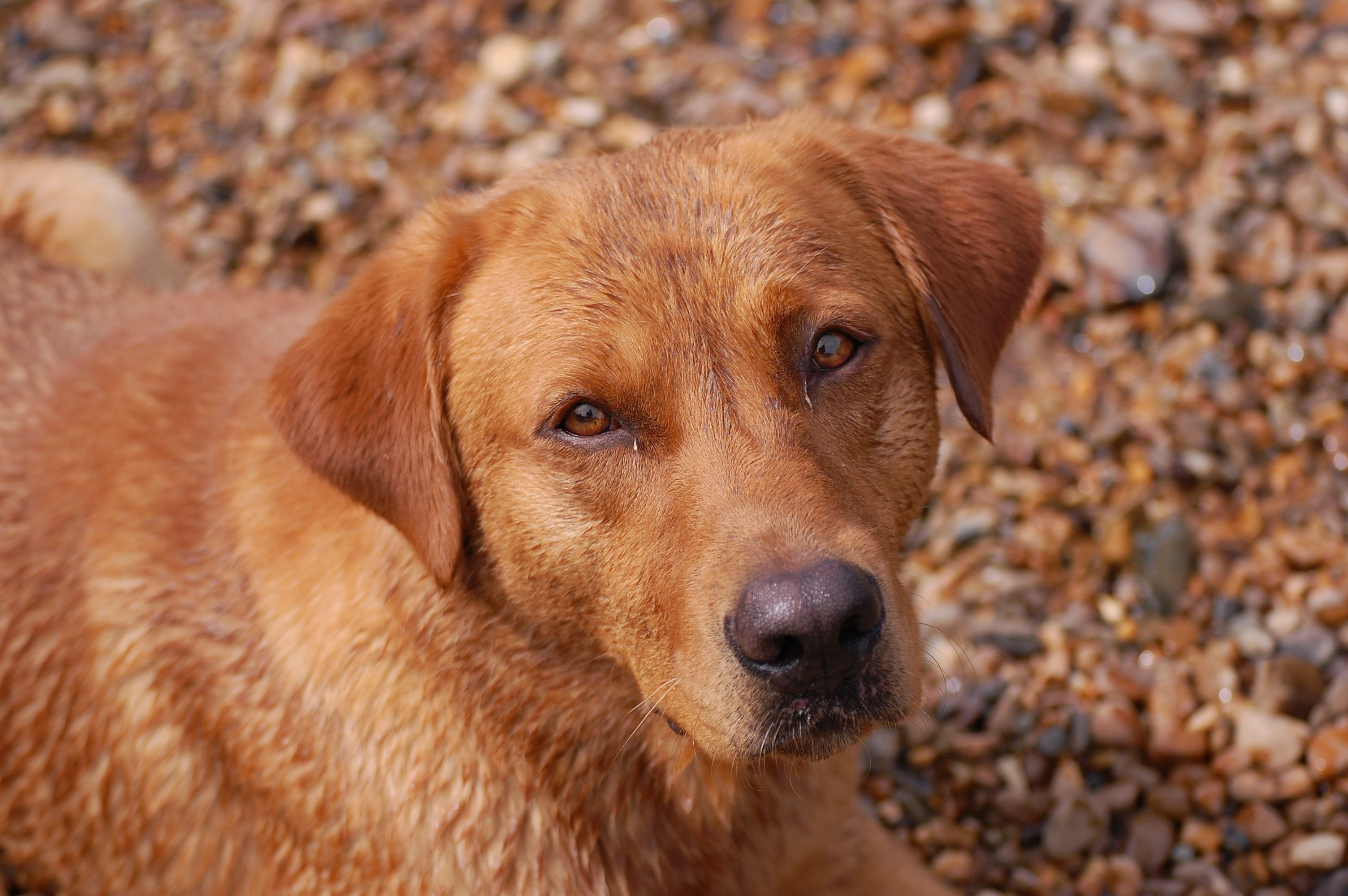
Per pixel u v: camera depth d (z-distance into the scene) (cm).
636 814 352
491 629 334
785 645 278
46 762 402
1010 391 568
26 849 418
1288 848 415
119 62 779
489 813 340
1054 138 652
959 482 539
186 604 369
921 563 516
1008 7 702
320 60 750
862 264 332
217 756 369
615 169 332
